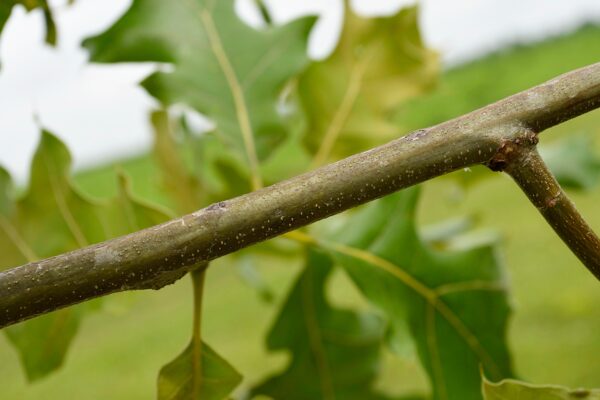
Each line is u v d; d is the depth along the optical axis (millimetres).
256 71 443
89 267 288
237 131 434
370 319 493
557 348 1228
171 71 434
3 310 284
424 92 475
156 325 1811
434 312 409
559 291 1443
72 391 1534
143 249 289
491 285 407
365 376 487
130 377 1554
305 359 486
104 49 428
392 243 408
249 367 1431
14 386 1634
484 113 298
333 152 475
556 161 558
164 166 525
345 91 470
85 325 1980
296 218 292
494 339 407
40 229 404
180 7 440
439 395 409
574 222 296
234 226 290
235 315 1741
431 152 294
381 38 468
